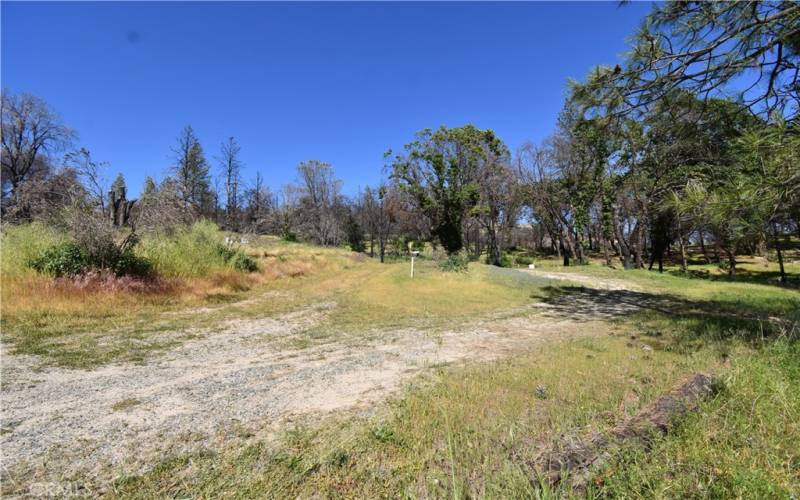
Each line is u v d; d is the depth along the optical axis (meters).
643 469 2.11
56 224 10.23
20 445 2.99
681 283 18.08
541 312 10.09
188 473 2.60
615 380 4.05
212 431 3.24
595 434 2.53
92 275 9.12
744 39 4.17
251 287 13.34
